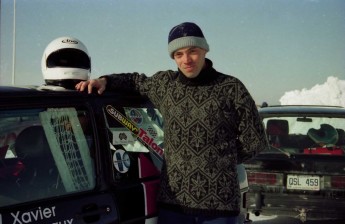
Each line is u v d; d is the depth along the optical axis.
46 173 2.53
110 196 2.66
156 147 3.08
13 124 2.45
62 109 2.59
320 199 5.02
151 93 2.93
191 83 2.72
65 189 2.53
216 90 2.70
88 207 2.53
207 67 2.75
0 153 2.43
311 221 5.70
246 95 2.72
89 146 2.65
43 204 2.39
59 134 2.58
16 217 2.26
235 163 2.78
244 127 2.75
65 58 2.91
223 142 2.71
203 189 2.68
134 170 2.86
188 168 2.70
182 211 2.73
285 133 5.54
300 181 5.08
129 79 2.98
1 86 2.54
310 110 5.70
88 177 2.61
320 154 5.18
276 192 5.12
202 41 2.68
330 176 5.02
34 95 2.49
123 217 2.69
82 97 2.70
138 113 3.00
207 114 2.68
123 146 2.84
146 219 2.84
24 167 2.50
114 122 2.82
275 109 5.82
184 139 2.71
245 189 3.79
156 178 2.97
